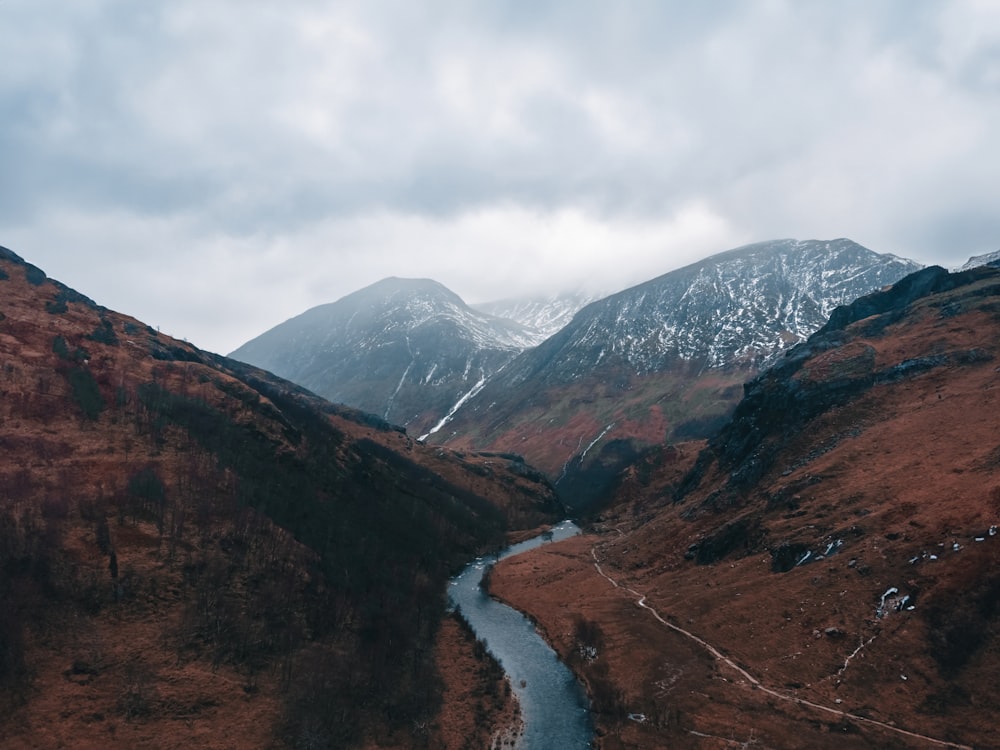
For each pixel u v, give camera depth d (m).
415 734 76.88
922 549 81.88
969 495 86.00
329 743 70.56
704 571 119.19
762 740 67.31
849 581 85.56
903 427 119.50
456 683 93.50
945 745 59.78
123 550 87.75
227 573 92.69
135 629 77.50
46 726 61.88
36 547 81.00
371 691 83.88
